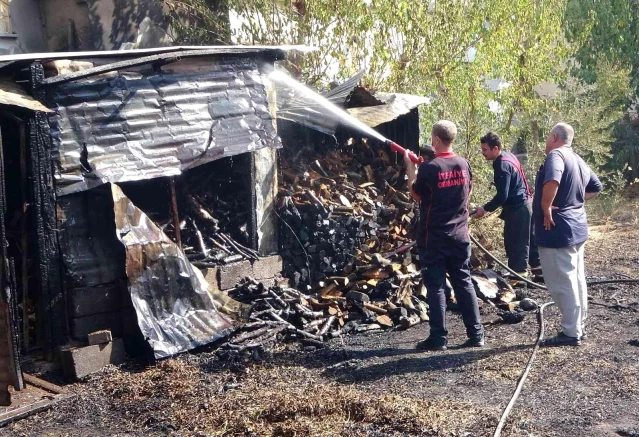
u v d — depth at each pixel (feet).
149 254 20.42
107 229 20.53
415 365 19.93
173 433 15.97
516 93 40.45
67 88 19.65
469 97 38.19
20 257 20.11
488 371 19.27
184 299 21.15
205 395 17.85
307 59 35.22
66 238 19.62
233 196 25.45
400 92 36.70
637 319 23.76
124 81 20.92
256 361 20.20
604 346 20.99
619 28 47.65
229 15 36.52
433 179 20.58
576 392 17.51
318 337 22.00
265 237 25.23
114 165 20.17
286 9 35.58
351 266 25.34
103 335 19.57
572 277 20.80
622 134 47.83
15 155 20.47
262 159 25.00
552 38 41.50
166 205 24.16
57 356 19.51
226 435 15.72
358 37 35.58
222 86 23.36
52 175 19.26
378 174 29.32
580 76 47.19
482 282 26.45
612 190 46.78
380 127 30.99
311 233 25.17
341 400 16.74
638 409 16.39
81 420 16.84
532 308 25.16
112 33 34.81
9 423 16.71
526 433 15.15
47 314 19.39
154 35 36.52
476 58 38.34
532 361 19.77
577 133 41.04
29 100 18.54
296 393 17.49
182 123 21.95
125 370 19.60
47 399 17.71
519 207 27.58
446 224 20.88
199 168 25.21
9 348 17.52
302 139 28.86
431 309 21.22
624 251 34.14
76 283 19.71
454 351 21.12
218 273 23.27
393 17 35.81
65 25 34.81
